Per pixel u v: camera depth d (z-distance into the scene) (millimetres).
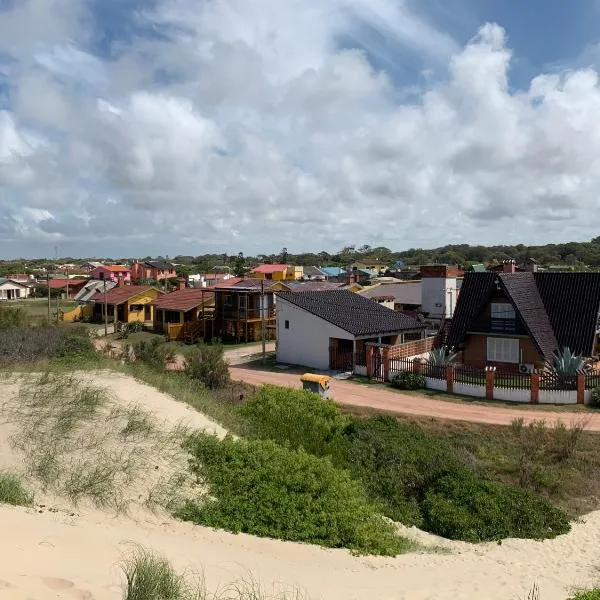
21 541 6242
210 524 9375
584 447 19344
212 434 12656
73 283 94938
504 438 20422
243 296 47094
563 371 25906
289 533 9773
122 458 10406
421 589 8031
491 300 31844
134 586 5469
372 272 110750
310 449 14914
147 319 59125
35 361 20125
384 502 13320
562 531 13086
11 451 9852
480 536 12352
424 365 28172
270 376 31812
